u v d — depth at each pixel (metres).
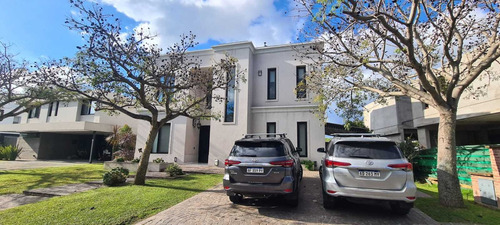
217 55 14.77
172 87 8.37
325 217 5.03
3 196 6.92
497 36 6.37
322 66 9.08
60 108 22.61
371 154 4.95
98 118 20.84
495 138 16.19
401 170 4.65
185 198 6.48
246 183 5.30
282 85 14.44
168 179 9.45
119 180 8.19
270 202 6.11
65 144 23.34
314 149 12.91
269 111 14.03
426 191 7.62
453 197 5.73
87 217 4.82
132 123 20.34
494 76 10.48
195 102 9.15
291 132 13.48
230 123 13.73
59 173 11.30
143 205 5.68
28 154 22.02
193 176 10.20
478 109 12.26
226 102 14.16
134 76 7.55
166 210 5.38
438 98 5.99
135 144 16.08
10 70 11.62
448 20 6.62
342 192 4.87
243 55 14.33
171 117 8.86
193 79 9.09
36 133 22.00
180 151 14.37
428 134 16.44
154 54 8.09
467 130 17.22
